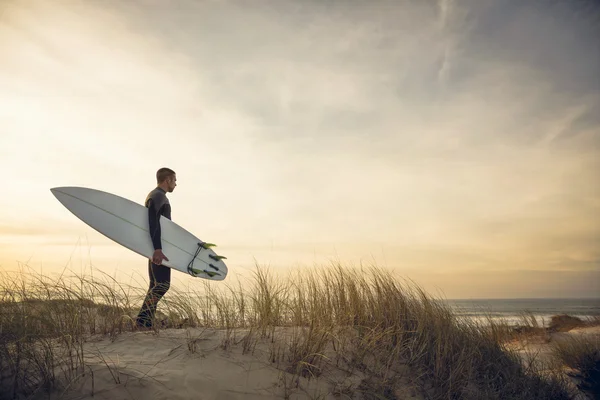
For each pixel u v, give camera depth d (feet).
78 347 8.84
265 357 10.05
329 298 13.67
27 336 7.93
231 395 8.16
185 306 12.25
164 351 9.51
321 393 9.16
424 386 11.28
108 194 15.08
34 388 7.14
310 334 10.77
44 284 9.55
